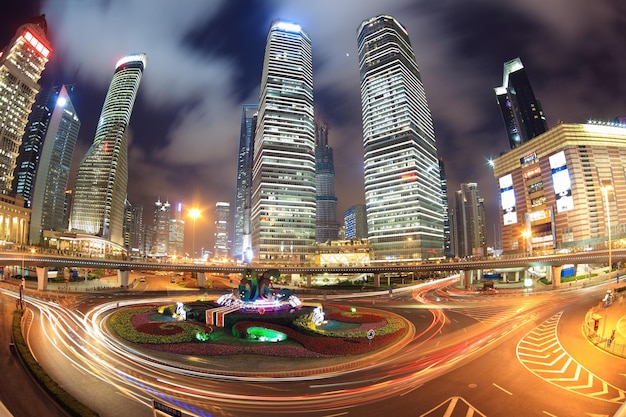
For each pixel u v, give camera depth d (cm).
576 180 16612
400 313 6231
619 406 2323
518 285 12050
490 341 4025
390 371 3069
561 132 17162
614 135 17338
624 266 11844
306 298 9006
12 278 12012
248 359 3366
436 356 3497
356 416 2211
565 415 2209
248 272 5675
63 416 2103
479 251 14325
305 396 2525
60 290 9469
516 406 2327
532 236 18988
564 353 3484
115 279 14225
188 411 2264
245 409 2309
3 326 4316
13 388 2480
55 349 3541
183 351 3528
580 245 16088
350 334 4225
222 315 4672
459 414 2225
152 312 5722
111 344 3828
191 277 17238
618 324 4588
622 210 16550
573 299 7275
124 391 2561
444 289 11481
